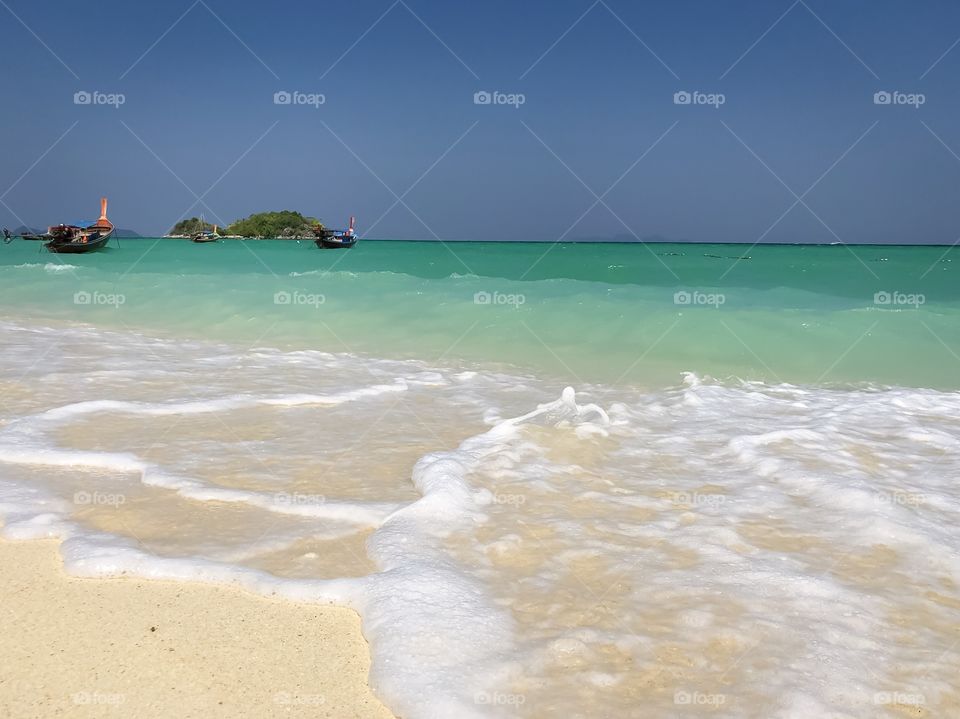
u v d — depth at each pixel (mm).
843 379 8906
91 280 17906
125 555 3617
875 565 3729
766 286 19125
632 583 3494
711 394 7906
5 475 4781
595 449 5770
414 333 11672
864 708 2574
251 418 6445
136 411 6473
